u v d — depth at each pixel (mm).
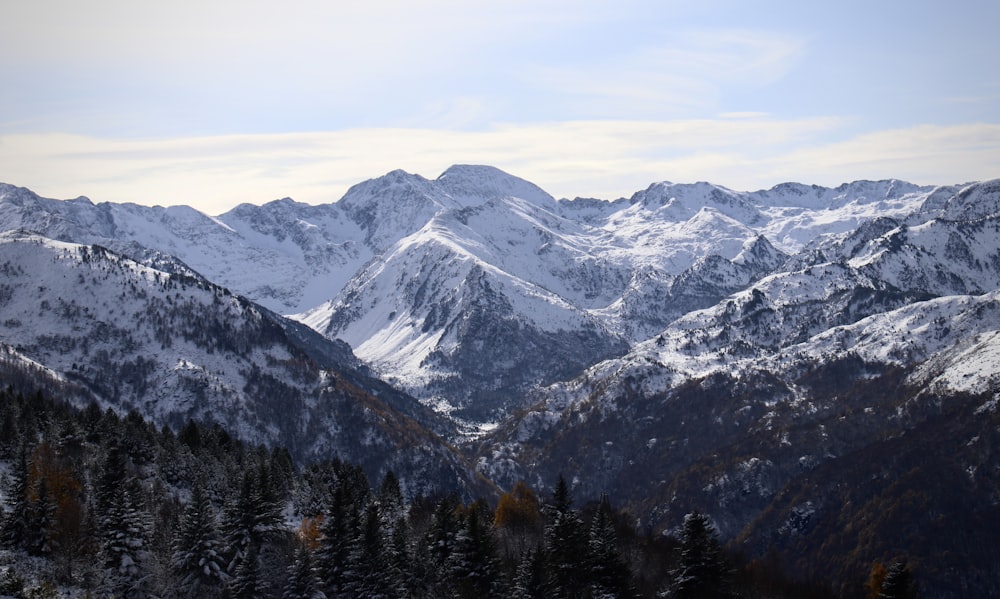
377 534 169750
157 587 158000
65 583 154000
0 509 164750
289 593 159250
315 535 179250
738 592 185500
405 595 166625
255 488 177875
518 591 162375
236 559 165750
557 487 186000
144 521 166000
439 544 177875
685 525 174250
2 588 145000
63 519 162875
